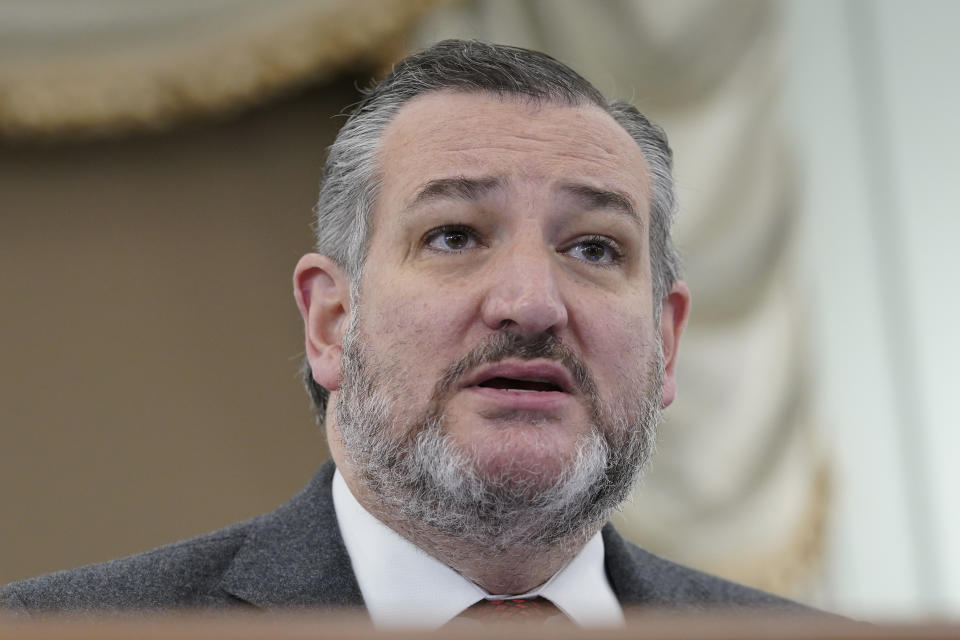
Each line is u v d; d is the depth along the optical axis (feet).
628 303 15.02
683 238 34.53
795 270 35.73
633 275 15.43
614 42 34.63
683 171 34.81
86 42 31.55
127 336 32.19
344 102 33.60
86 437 31.63
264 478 32.17
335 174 16.43
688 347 34.27
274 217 33.06
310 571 15.20
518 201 14.84
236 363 32.50
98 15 31.63
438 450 14.05
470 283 14.46
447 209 14.82
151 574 15.10
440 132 15.31
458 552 14.83
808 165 37.35
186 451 32.01
